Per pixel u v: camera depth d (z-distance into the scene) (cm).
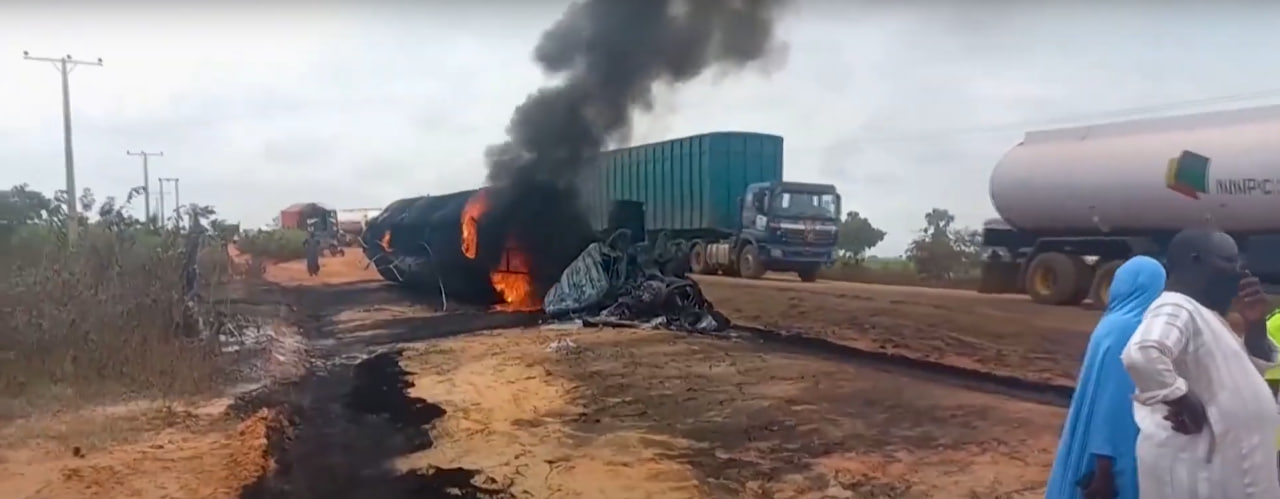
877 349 953
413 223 1902
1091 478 331
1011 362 833
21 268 1016
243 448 646
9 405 770
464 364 993
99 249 1033
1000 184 1078
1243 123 816
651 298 1263
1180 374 305
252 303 1436
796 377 848
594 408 755
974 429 648
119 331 921
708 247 1827
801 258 1650
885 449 605
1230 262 320
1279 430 332
